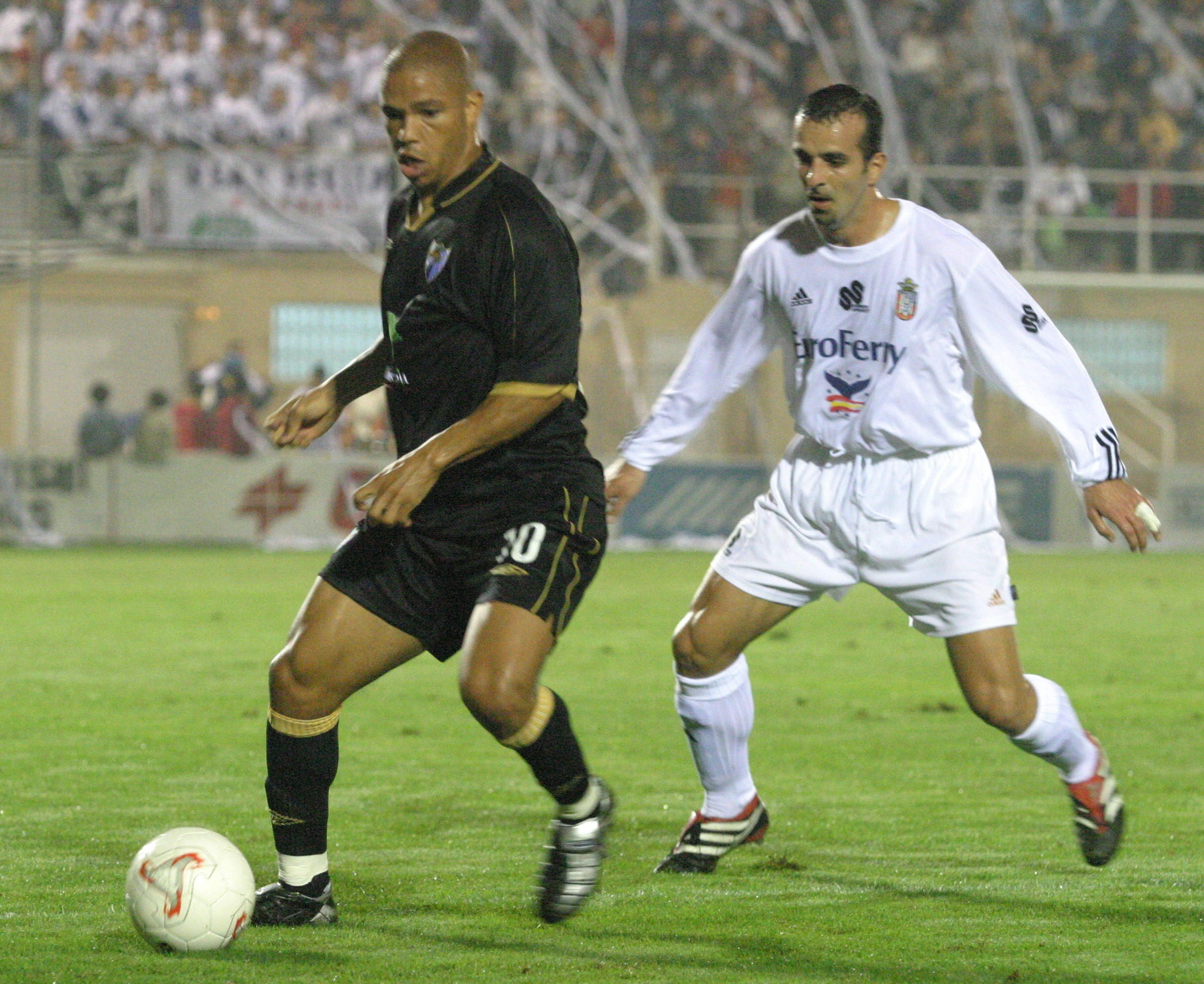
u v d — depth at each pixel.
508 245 11.85
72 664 31.34
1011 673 14.36
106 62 80.69
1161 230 80.19
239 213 72.94
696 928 12.70
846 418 14.31
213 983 10.95
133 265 79.81
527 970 11.35
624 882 14.45
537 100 81.19
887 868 15.10
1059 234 79.81
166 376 81.00
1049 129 85.50
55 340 80.19
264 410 73.81
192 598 45.16
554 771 12.16
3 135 80.00
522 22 82.56
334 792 18.80
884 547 14.32
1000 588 14.41
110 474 68.75
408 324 12.31
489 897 13.73
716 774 14.90
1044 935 12.54
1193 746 22.77
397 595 12.38
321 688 12.38
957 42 86.31
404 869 14.85
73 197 72.88
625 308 78.12
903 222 13.93
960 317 14.04
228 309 80.75
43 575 52.41
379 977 11.15
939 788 19.41
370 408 72.69
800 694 28.12
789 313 14.40
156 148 73.06
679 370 15.20
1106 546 74.12
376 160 73.38
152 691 27.69
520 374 11.88
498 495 12.27
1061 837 16.56
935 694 28.06
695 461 72.12
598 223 78.56
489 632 11.88
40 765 20.53
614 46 83.06
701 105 83.31
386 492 11.64
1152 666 32.50
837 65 85.19
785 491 14.77
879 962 11.68
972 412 14.56
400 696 27.39
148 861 11.94
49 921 12.76
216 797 18.41
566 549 12.27
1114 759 21.66
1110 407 82.75
